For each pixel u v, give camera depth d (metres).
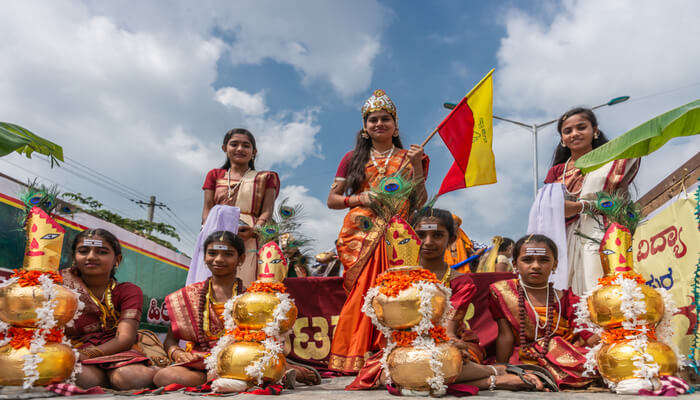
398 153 4.68
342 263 4.34
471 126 4.80
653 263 4.70
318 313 4.68
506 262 6.82
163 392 3.06
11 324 3.00
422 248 3.63
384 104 4.64
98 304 3.72
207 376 3.30
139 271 7.59
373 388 3.19
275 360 3.06
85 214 6.04
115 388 3.24
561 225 4.39
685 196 4.18
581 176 4.77
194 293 3.89
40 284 3.05
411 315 2.79
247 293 3.21
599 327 3.19
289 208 3.97
